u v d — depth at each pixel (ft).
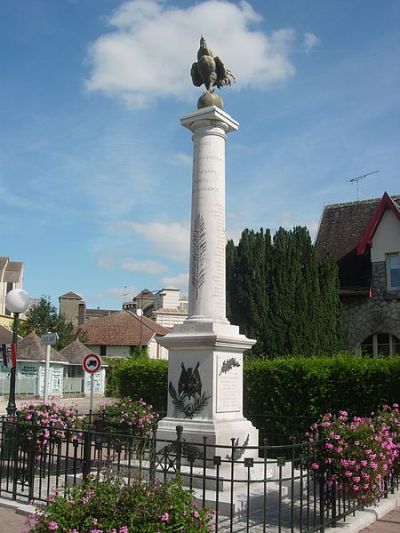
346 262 81.92
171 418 32.86
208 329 32.63
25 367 134.00
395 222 76.33
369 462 25.17
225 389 32.68
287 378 47.32
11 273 176.65
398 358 44.88
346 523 25.75
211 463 30.30
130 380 60.29
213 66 37.76
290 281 67.51
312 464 24.80
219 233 34.81
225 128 36.32
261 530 24.47
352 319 77.71
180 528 16.67
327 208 92.48
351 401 44.86
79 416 41.01
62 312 220.84
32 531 16.63
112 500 16.96
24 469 30.53
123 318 181.37
